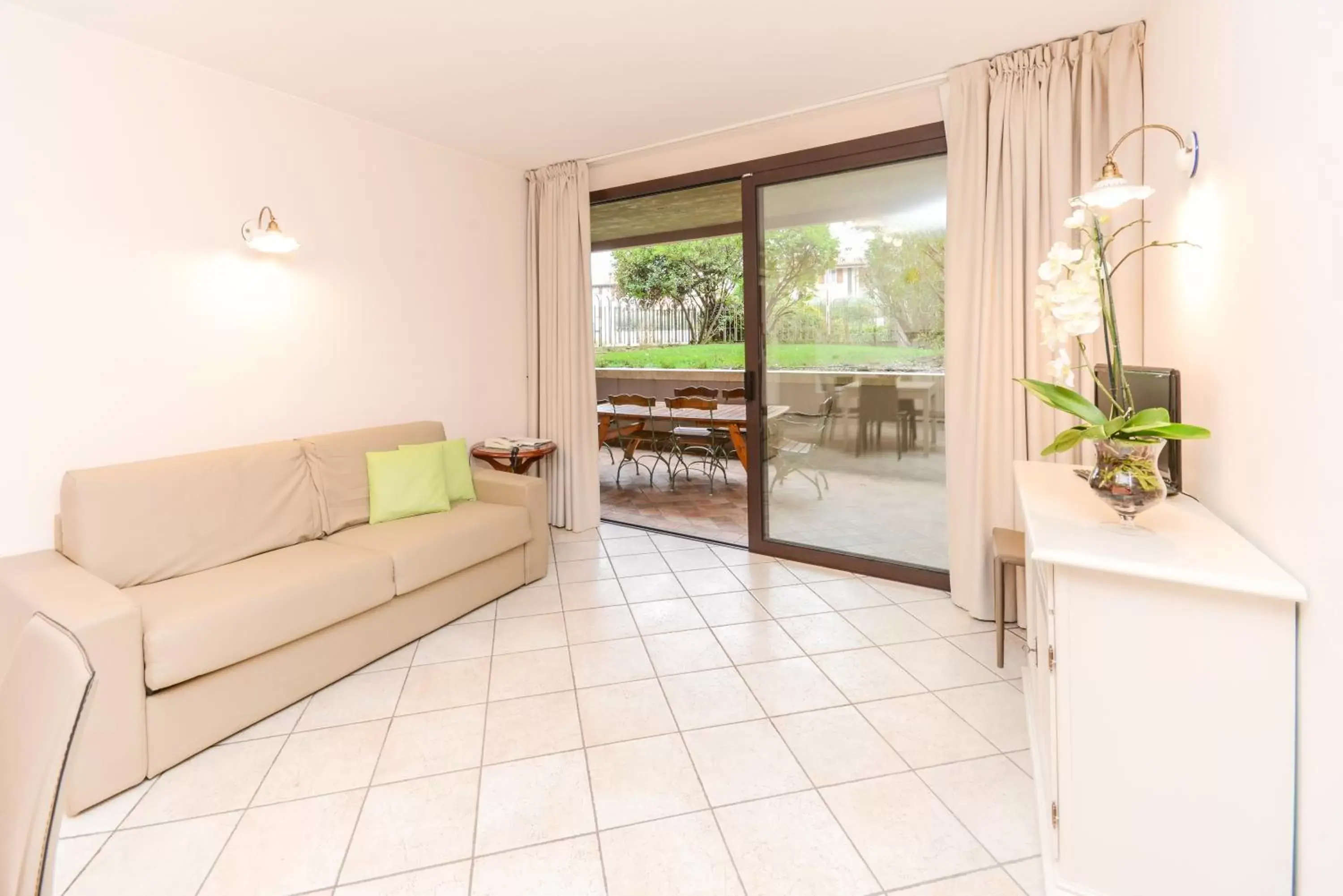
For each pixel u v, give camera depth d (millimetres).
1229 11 1581
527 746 2025
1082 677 1336
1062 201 2629
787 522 3785
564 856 1577
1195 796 1275
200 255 2713
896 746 2006
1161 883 1313
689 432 6184
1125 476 1464
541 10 2332
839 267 3396
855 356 3414
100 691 1748
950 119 2885
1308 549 1166
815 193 3422
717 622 2939
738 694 2322
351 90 2980
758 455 3803
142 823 1690
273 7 2260
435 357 3832
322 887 1486
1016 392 2764
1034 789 1796
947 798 1771
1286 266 1269
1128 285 2500
